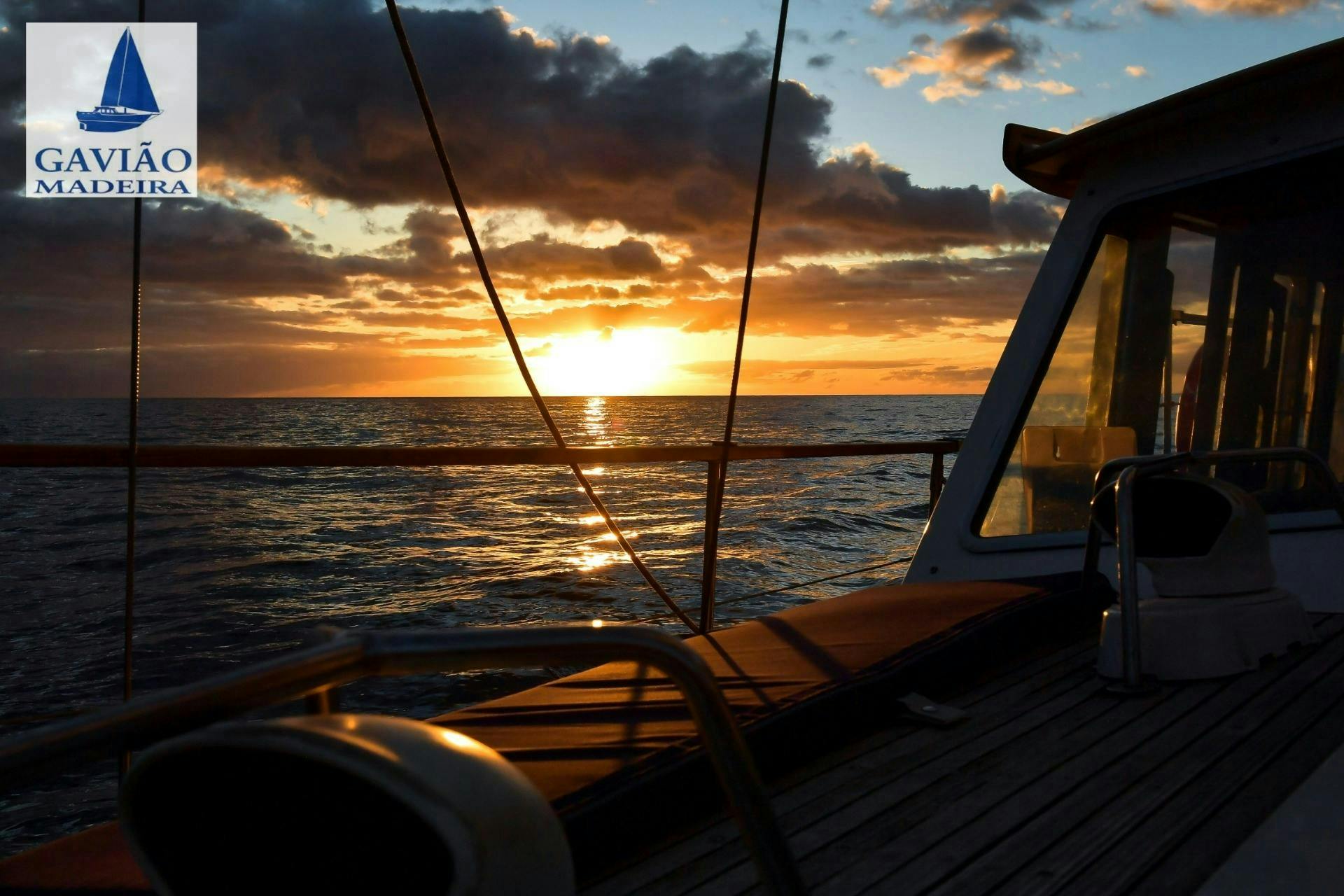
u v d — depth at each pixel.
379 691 8.47
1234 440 3.28
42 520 24.94
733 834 1.86
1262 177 3.24
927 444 4.52
